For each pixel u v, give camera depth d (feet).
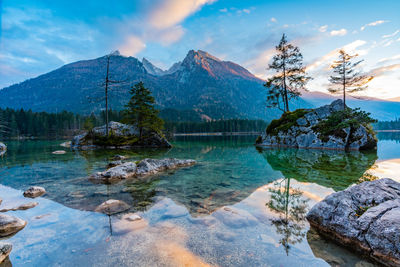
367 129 74.08
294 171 34.60
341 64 86.07
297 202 19.48
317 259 10.84
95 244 12.06
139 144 96.99
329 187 24.44
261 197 21.15
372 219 12.00
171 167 40.09
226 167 40.09
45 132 287.89
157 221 15.28
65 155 60.39
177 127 496.23
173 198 21.09
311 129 83.15
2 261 10.43
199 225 14.58
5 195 22.15
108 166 40.40
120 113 325.42
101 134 95.25
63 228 14.10
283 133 92.63
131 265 10.10
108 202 19.30
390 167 36.73
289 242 12.42
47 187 25.49
